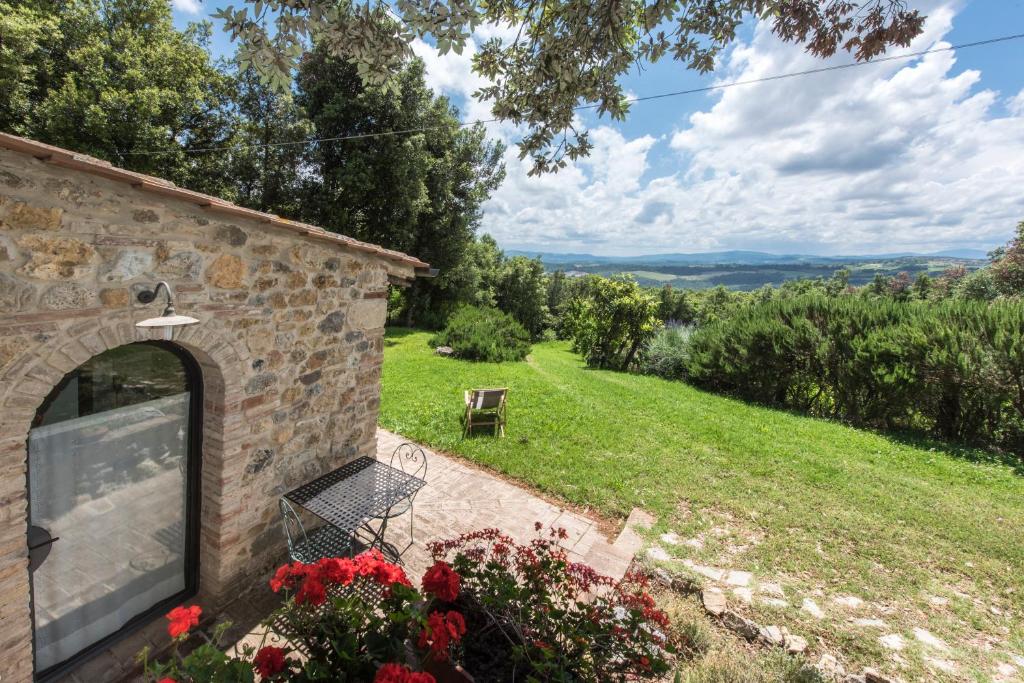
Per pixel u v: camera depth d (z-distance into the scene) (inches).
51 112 474.0
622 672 108.2
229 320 134.3
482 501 235.0
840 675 136.8
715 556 199.3
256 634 139.9
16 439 96.8
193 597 151.4
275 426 157.5
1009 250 942.4
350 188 670.5
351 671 93.5
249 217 125.7
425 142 770.8
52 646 119.0
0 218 87.0
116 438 124.5
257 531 157.9
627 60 127.7
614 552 199.5
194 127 642.8
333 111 649.0
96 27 551.5
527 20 143.3
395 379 463.8
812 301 492.1
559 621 112.2
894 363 405.1
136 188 105.5
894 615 166.1
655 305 660.1
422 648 104.2
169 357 132.4
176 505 143.1
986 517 240.1
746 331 515.5
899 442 367.6
